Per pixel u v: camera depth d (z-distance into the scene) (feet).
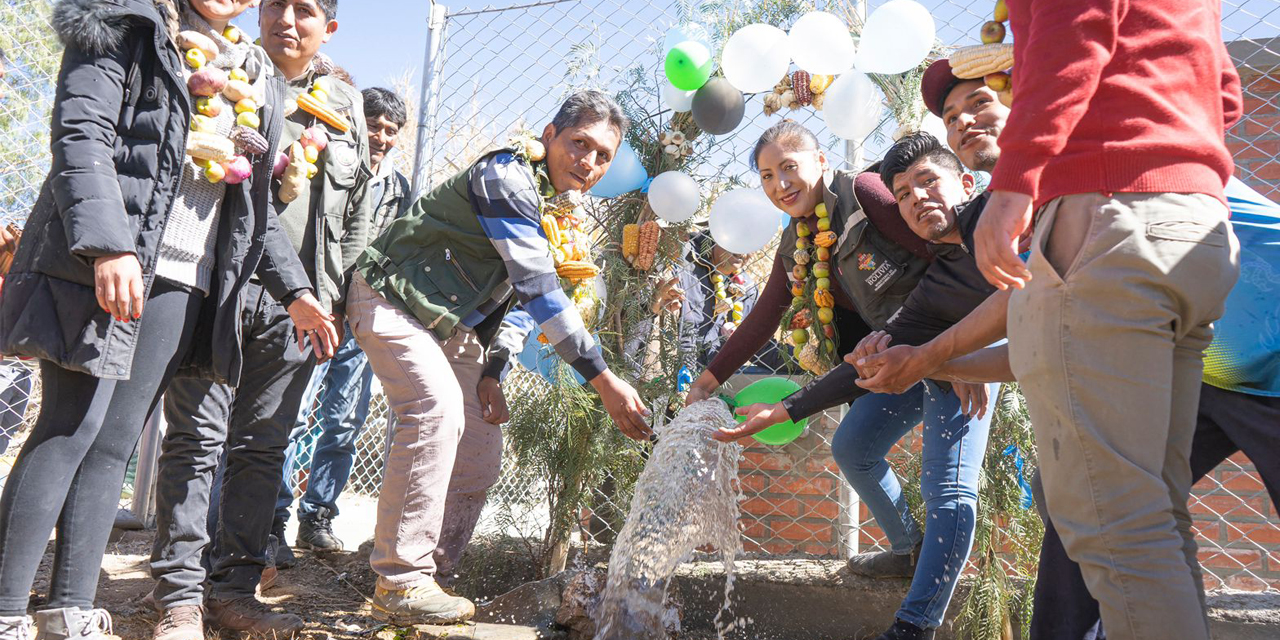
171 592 7.61
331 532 11.96
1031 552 8.95
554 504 10.80
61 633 6.48
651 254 11.27
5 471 13.57
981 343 5.94
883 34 9.80
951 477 7.95
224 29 7.54
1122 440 4.44
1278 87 11.75
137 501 12.60
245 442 8.27
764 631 9.52
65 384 6.53
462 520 9.84
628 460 10.91
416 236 8.52
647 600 8.54
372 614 8.72
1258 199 5.89
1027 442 8.86
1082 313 4.49
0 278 8.07
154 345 6.91
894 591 9.14
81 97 6.36
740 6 11.59
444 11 13.41
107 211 6.20
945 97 8.20
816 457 11.68
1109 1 4.35
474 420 9.74
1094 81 4.33
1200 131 4.57
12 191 14.89
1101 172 4.52
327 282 8.54
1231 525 11.32
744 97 11.22
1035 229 4.80
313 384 11.32
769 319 9.66
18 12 15.33
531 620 8.97
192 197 7.17
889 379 6.26
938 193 7.68
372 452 17.08
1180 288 4.42
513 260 8.25
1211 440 6.02
